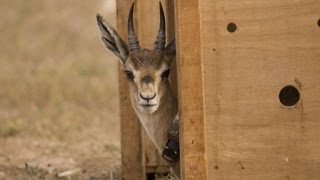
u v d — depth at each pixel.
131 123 15.23
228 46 11.49
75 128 23.42
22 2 40.44
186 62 11.46
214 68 11.51
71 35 36.12
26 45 34.72
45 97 26.92
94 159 19.33
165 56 13.20
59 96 26.70
